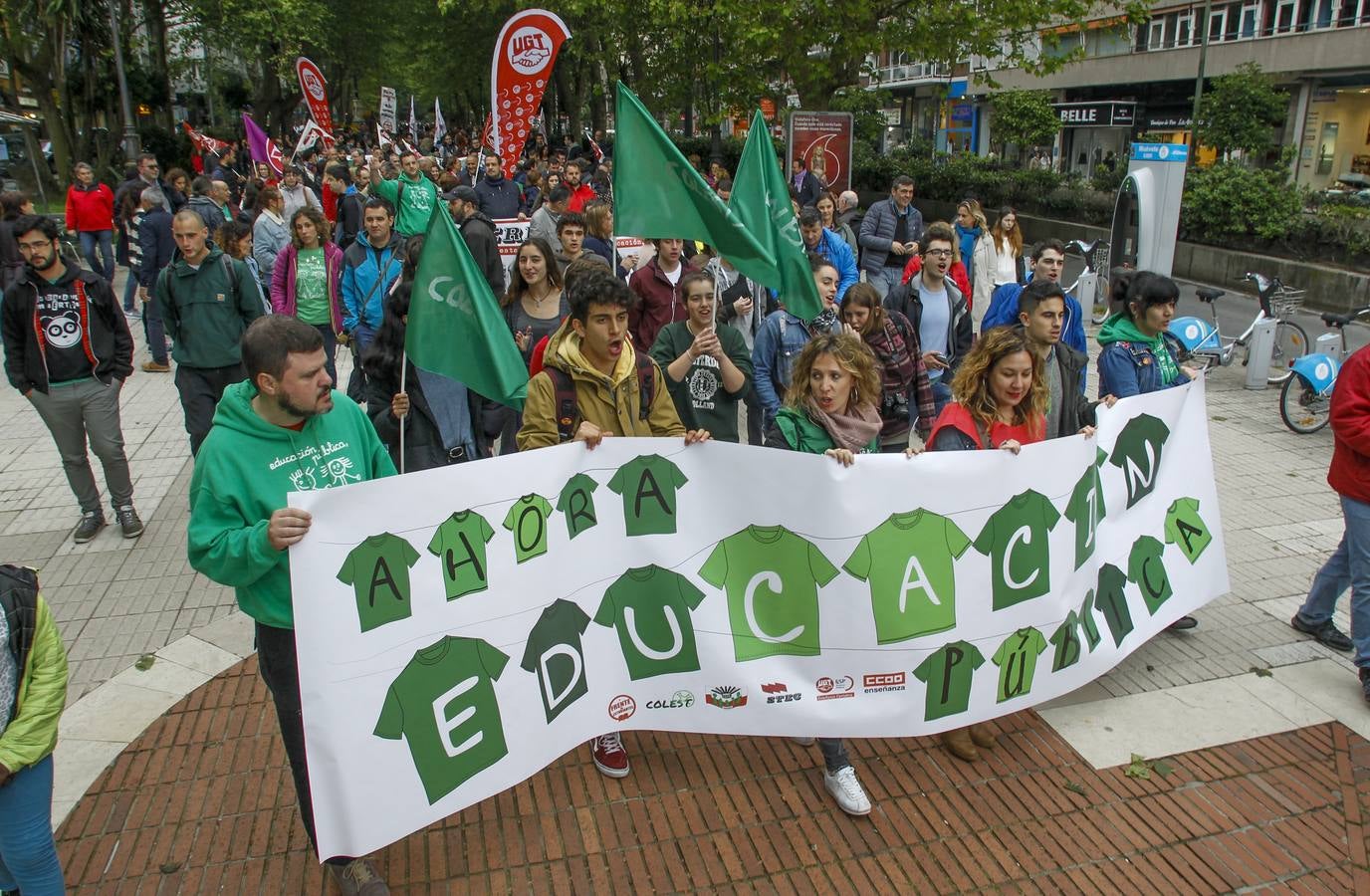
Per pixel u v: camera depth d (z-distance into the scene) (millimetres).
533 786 3863
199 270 6070
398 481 3039
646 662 3689
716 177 19031
